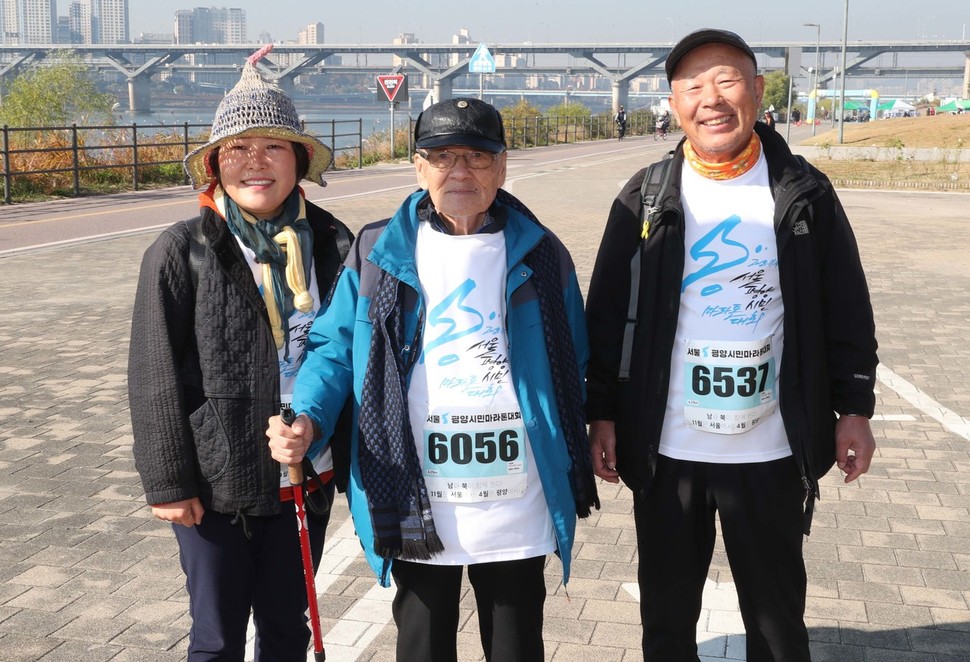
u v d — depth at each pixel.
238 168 2.65
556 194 21.16
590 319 2.96
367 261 2.61
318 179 2.86
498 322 2.58
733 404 2.76
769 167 2.80
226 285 2.65
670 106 2.85
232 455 2.62
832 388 2.88
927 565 4.25
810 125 88.38
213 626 2.70
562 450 2.60
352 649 3.61
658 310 2.81
